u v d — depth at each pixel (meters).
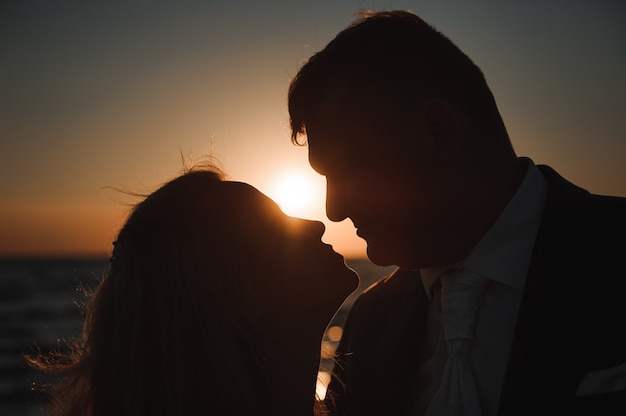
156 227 1.55
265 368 1.46
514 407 1.42
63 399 1.57
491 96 1.66
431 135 1.54
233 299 1.49
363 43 1.59
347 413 1.90
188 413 1.39
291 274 1.58
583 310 1.40
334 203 1.68
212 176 1.63
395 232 1.62
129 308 1.49
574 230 1.48
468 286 1.57
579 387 1.37
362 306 2.03
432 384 1.65
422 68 1.56
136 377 1.43
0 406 14.10
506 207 1.57
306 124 1.67
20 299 44.59
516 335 1.46
